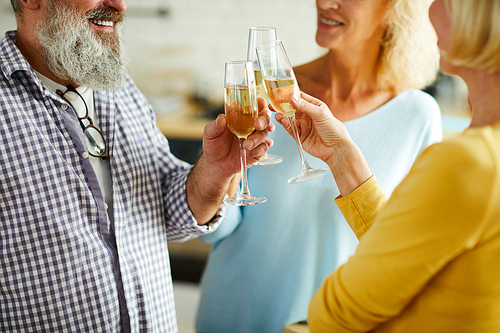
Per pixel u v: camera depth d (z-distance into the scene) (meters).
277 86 1.00
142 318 1.20
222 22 4.04
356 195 1.03
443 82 2.94
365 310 0.72
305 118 1.11
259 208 1.40
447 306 0.68
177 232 1.38
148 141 1.34
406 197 0.68
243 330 1.42
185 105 3.86
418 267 0.66
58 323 1.09
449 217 0.64
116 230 1.17
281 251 1.38
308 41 3.95
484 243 0.65
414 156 1.42
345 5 1.29
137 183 1.26
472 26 0.65
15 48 1.10
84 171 1.14
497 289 0.66
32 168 1.07
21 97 1.10
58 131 1.11
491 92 0.70
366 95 1.44
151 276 1.25
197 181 1.26
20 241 1.07
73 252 1.08
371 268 0.70
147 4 4.09
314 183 1.36
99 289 1.11
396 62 1.40
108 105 1.24
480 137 0.66
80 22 1.13
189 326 2.76
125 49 1.26
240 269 1.43
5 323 1.10
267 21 3.98
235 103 1.00
